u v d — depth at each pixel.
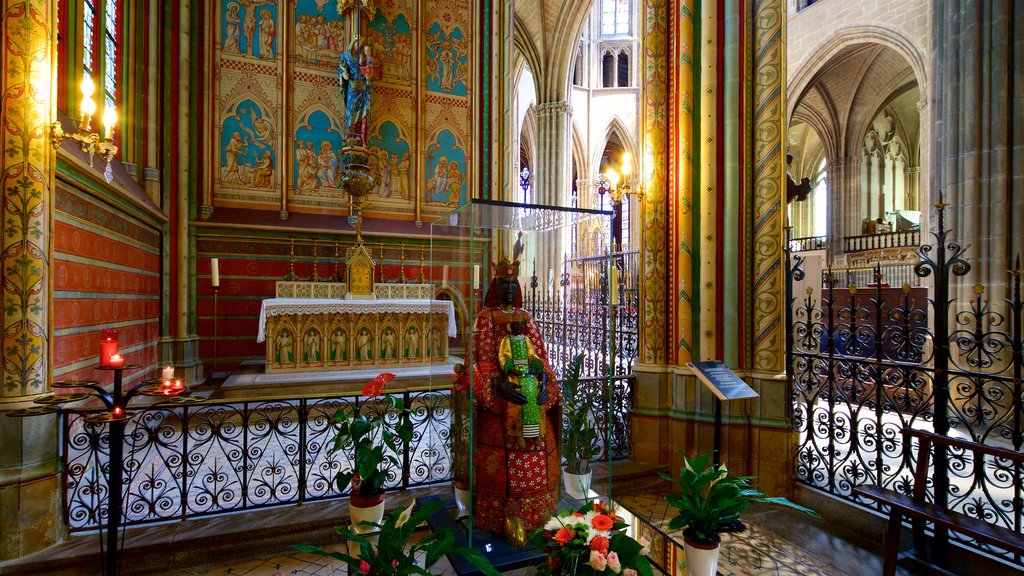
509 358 3.35
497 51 10.50
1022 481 3.65
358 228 9.34
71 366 5.00
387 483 4.84
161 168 8.25
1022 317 7.74
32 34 3.60
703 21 5.57
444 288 3.95
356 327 8.10
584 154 25.98
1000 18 8.23
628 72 26.84
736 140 5.48
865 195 21.09
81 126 3.80
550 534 2.62
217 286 8.00
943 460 3.84
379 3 9.94
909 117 21.45
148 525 3.96
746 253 5.48
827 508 4.76
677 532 4.39
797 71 17.95
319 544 4.10
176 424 6.44
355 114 9.28
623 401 6.05
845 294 9.95
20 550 3.46
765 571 3.87
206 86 8.82
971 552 3.68
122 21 7.57
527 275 3.70
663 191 5.91
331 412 6.89
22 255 3.53
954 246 3.94
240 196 9.07
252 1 9.20
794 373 5.41
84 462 4.97
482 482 3.43
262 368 8.24
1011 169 8.16
